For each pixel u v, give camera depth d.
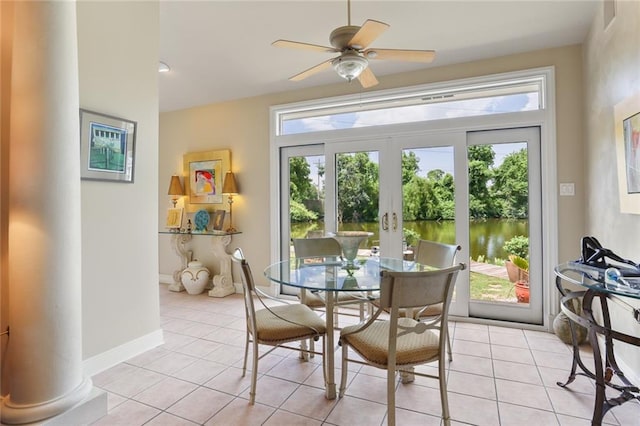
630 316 2.07
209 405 2.01
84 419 1.85
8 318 1.87
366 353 1.78
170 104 4.76
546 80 3.17
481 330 3.18
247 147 4.53
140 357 2.64
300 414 1.92
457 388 2.18
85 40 2.33
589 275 1.77
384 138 3.78
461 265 1.71
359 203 3.91
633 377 2.07
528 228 3.28
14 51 1.72
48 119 1.74
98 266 2.43
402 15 2.62
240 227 4.59
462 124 3.45
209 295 4.46
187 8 2.57
